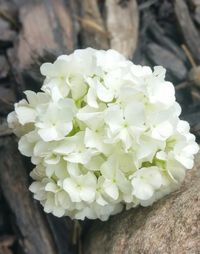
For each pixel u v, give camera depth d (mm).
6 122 390
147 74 310
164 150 308
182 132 310
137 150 296
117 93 300
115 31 454
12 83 422
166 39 473
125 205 334
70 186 301
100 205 313
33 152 307
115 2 470
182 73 449
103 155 305
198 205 299
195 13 474
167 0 484
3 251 380
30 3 458
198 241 285
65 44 437
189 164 307
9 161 382
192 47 462
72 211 322
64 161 304
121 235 325
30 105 311
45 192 317
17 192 379
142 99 299
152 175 302
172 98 304
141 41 469
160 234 302
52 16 451
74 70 307
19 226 376
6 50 441
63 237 378
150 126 297
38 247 372
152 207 323
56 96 295
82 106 311
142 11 484
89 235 365
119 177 300
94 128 298
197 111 418
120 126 291
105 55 316
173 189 319
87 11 463
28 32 441
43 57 411
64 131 293
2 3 462
